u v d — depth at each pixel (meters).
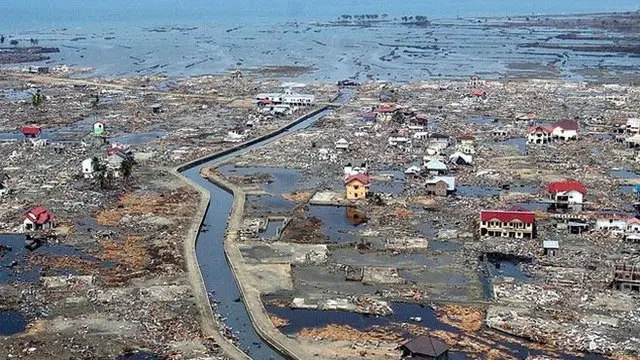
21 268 113.44
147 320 96.12
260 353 89.00
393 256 119.56
